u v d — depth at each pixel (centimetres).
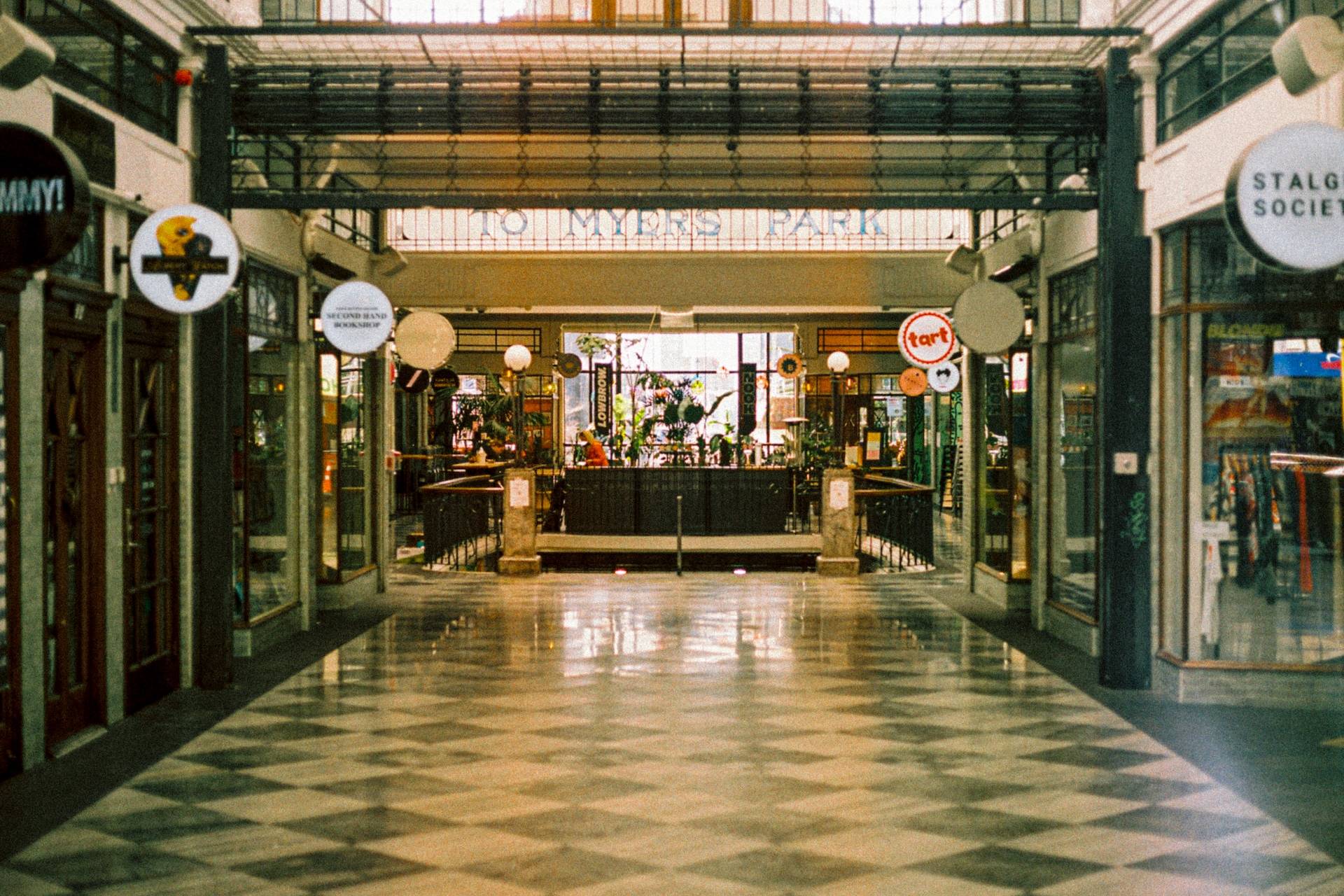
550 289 2100
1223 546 837
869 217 2114
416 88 888
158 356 846
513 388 2438
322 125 884
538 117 879
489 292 2098
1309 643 824
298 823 565
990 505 1345
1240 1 755
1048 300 1123
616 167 1188
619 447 2252
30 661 654
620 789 622
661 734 740
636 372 2589
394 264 1406
